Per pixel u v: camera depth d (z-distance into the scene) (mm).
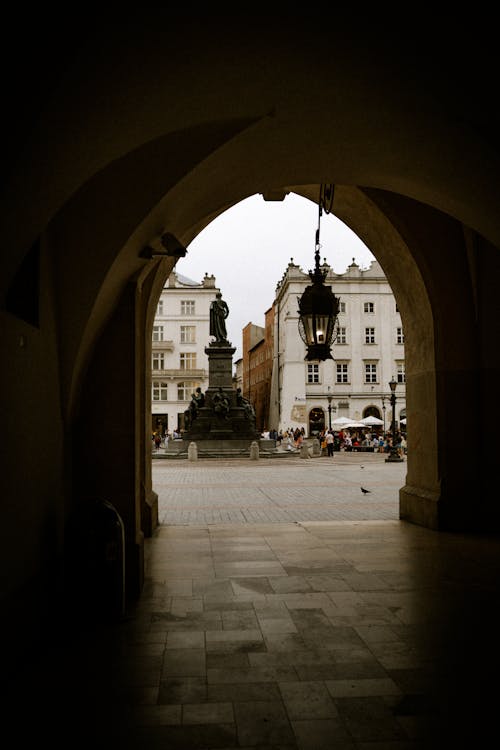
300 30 4406
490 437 10555
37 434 5699
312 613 6094
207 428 36156
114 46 3979
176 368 62594
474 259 10359
